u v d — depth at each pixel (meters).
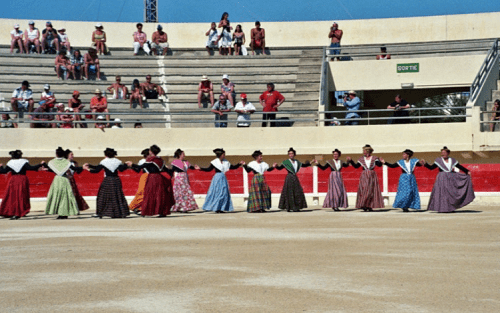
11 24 32.41
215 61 30.41
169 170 17.33
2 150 22.36
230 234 11.71
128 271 7.58
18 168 17.58
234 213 18.50
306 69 29.55
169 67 30.16
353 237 11.01
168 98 27.97
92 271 7.62
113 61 30.61
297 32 33.34
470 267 7.67
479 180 22.36
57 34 30.83
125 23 33.59
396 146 22.52
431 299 5.91
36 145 22.55
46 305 5.80
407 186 17.81
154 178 17.11
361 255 8.72
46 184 22.69
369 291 6.28
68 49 31.08
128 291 6.39
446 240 10.45
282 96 24.97
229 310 5.54
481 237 10.87
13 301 5.97
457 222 13.94
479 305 5.67
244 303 5.80
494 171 22.25
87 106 27.19
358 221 14.55
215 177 18.78
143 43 31.67
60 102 27.14
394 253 8.91
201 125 26.66
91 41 33.25
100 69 29.69
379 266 7.77
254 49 31.77
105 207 17.08
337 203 18.80
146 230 12.80
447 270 7.46
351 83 27.98
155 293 6.28
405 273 7.27
